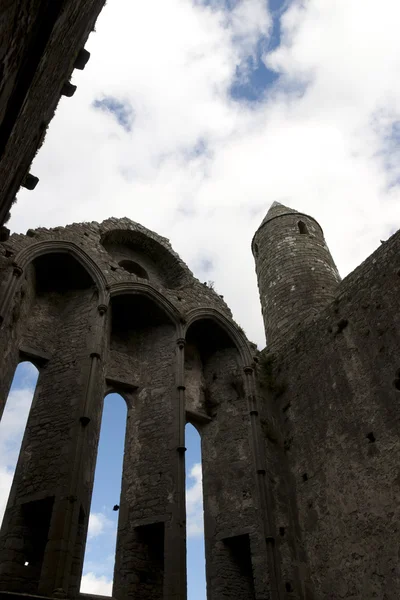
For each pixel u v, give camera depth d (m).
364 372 12.67
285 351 16.12
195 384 16.36
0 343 10.70
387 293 12.81
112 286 14.39
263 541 12.31
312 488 12.96
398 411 11.33
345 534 11.47
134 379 14.90
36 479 10.40
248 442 14.36
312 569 11.95
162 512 11.76
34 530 10.22
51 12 4.52
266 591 11.62
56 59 6.16
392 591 9.91
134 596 10.94
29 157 8.27
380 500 10.94
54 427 11.16
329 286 18.75
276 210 23.33
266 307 19.53
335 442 12.77
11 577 9.36
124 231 17.48
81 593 10.13
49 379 12.39
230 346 17.02
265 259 21.12
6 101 4.61
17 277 12.02
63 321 13.91
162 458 12.77
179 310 15.80
